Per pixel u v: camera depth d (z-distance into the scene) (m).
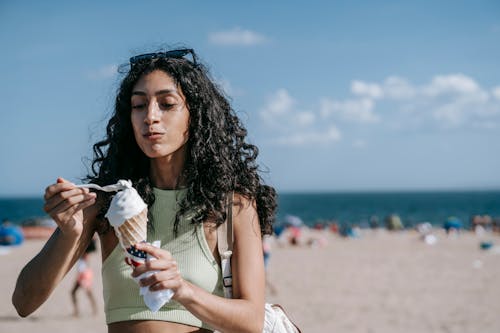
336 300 12.48
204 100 2.12
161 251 1.70
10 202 179.62
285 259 21.34
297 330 2.32
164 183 2.14
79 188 1.83
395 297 12.75
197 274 2.01
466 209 108.00
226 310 1.84
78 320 10.69
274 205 2.26
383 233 41.38
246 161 2.27
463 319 10.39
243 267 2.03
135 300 1.99
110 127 2.26
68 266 1.97
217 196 2.04
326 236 37.00
